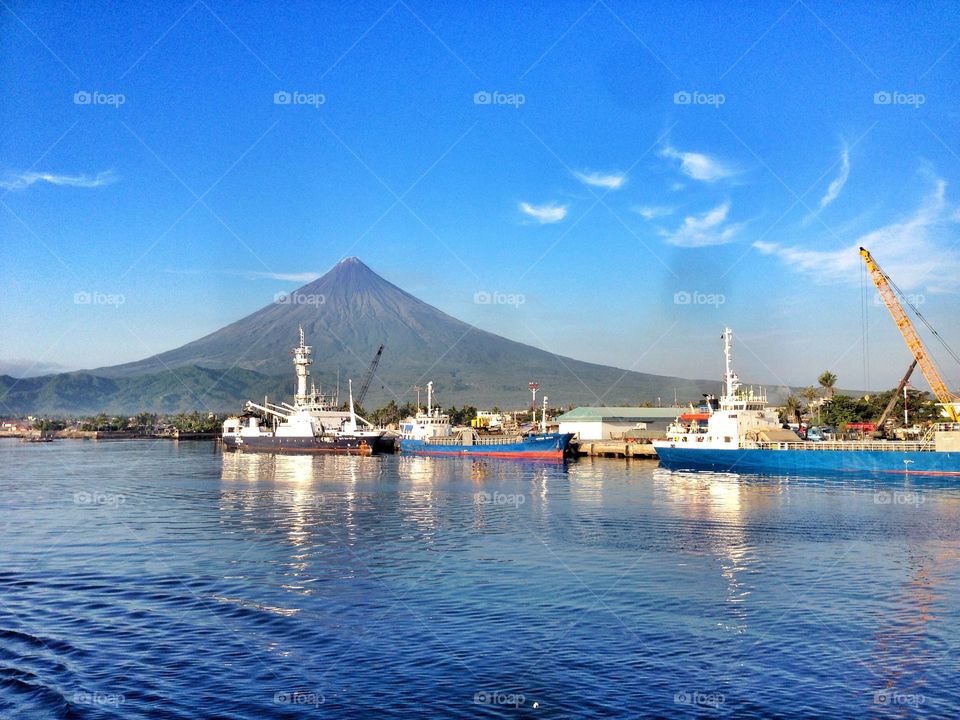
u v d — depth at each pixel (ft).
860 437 505.25
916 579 151.23
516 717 92.07
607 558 172.35
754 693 98.07
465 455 549.54
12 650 115.34
